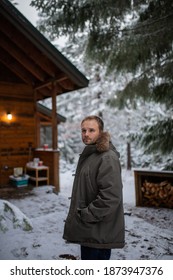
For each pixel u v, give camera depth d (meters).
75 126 17.22
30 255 2.62
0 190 6.36
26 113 7.70
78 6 5.38
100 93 13.60
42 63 6.89
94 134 1.86
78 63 14.45
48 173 7.09
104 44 5.77
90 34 5.77
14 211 3.22
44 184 7.21
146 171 5.98
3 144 7.16
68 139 18.64
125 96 6.45
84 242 1.74
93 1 5.13
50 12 5.70
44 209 4.68
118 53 5.58
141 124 14.05
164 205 5.88
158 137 6.12
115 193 1.64
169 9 5.04
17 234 3.06
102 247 1.70
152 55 5.62
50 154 7.14
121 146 16.28
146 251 2.83
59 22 5.70
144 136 6.48
